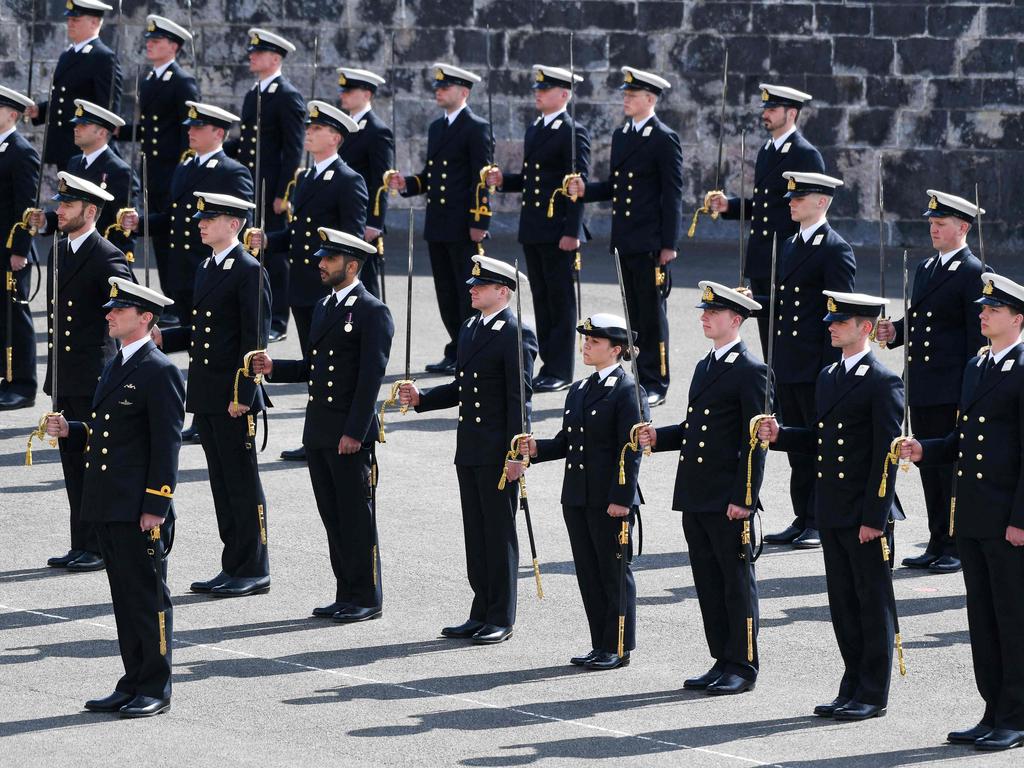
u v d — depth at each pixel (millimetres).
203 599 32562
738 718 26766
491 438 30641
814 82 63250
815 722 26625
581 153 46406
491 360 30812
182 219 44188
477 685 28250
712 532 28125
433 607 32188
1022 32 62250
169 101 50062
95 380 35625
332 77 64000
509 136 64188
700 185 64312
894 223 63750
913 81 62906
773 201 41406
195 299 33719
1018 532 25562
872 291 56406
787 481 40281
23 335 44312
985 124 62781
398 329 51844
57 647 29859
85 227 35531
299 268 42406
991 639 26219
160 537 27547
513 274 31172
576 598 32750
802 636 30688
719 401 28172
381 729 26219
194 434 42469
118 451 27469
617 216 45594
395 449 41844
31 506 37500
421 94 64062
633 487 28703
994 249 63250
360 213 42250
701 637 30641
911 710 27203
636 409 29000
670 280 45906
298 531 36250
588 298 54750
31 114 51562
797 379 37094
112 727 26266
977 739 25609
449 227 47375
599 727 26344
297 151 48844
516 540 30953
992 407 26219
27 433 42250
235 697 27641
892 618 27141
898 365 49125
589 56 63781
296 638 30547
